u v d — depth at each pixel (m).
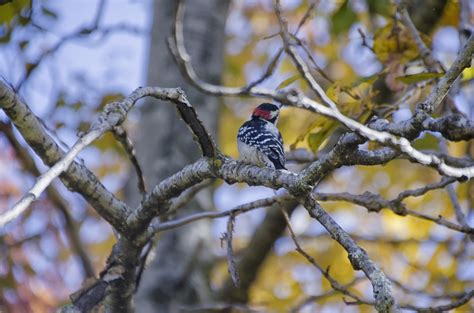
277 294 14.90
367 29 14.66
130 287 8.69
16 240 14.31
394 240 14.79
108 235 16.22
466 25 10.59
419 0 12.72
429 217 8.91
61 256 14.49
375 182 15.99
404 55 10.38
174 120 13.42
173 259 13.13
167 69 13.59
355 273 14.86
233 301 13.30
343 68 16.44
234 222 8.57
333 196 9.02
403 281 14.41
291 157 10.34
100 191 8.24
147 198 8.16
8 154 14.40
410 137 7.02
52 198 13.48
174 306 12.88
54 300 14.30
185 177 7.87
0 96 7.58
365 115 9.80
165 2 14.09
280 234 13.09
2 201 14.38
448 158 9.63
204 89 9.43
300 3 16.53
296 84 16.11
